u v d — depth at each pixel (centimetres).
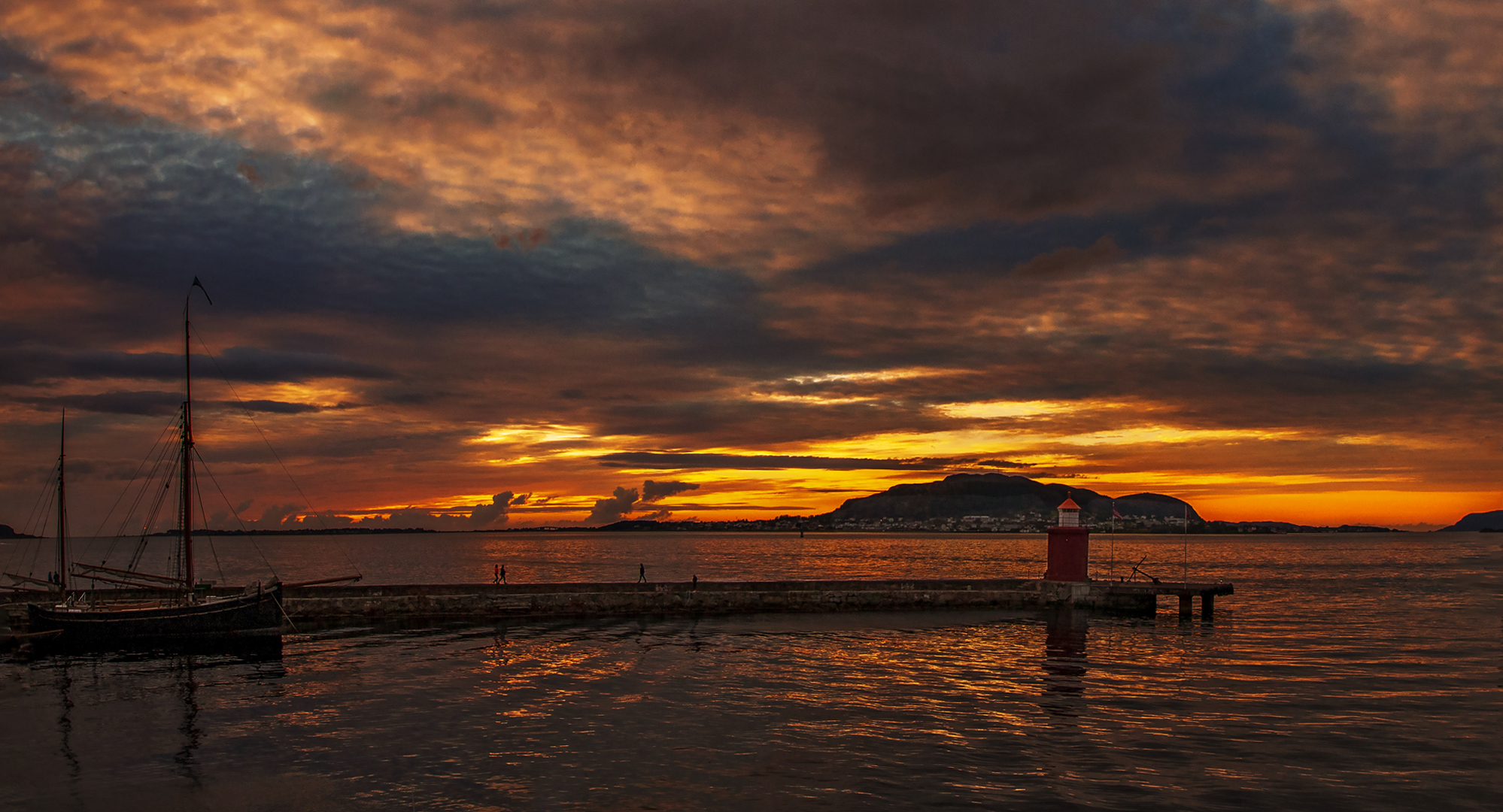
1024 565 14712
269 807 1908
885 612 5500
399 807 1897
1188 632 4719
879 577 11200
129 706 2867
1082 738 2420
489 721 2614
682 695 2961
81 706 2875
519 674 3362
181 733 2511
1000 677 3291
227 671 3481
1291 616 5694
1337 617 5600
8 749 2364
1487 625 5156
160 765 2208
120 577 4816
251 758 2259
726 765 2183
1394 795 1986
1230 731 2500
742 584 5434
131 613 4097
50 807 1928
